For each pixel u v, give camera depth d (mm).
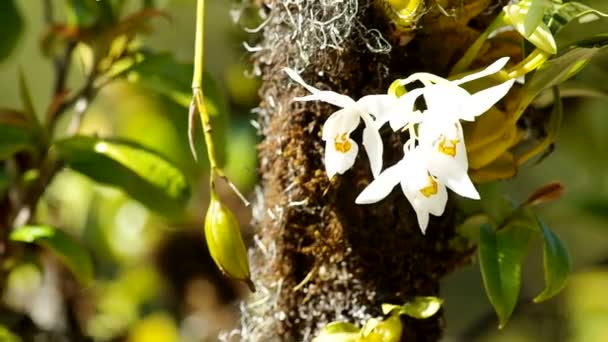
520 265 786
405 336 783
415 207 716
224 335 849
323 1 755
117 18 953
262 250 814
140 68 939
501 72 758
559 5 789
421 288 786
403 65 765
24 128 935
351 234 776
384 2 750
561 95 874
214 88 930
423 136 716
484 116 761
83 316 1184
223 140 925
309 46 761
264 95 813
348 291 779
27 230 903
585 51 768
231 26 1155
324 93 726
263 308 815
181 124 950
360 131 764
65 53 985
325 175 773
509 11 756
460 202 814
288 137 778
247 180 1141
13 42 1014
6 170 962
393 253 778
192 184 998
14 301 1177
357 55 760
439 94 719
